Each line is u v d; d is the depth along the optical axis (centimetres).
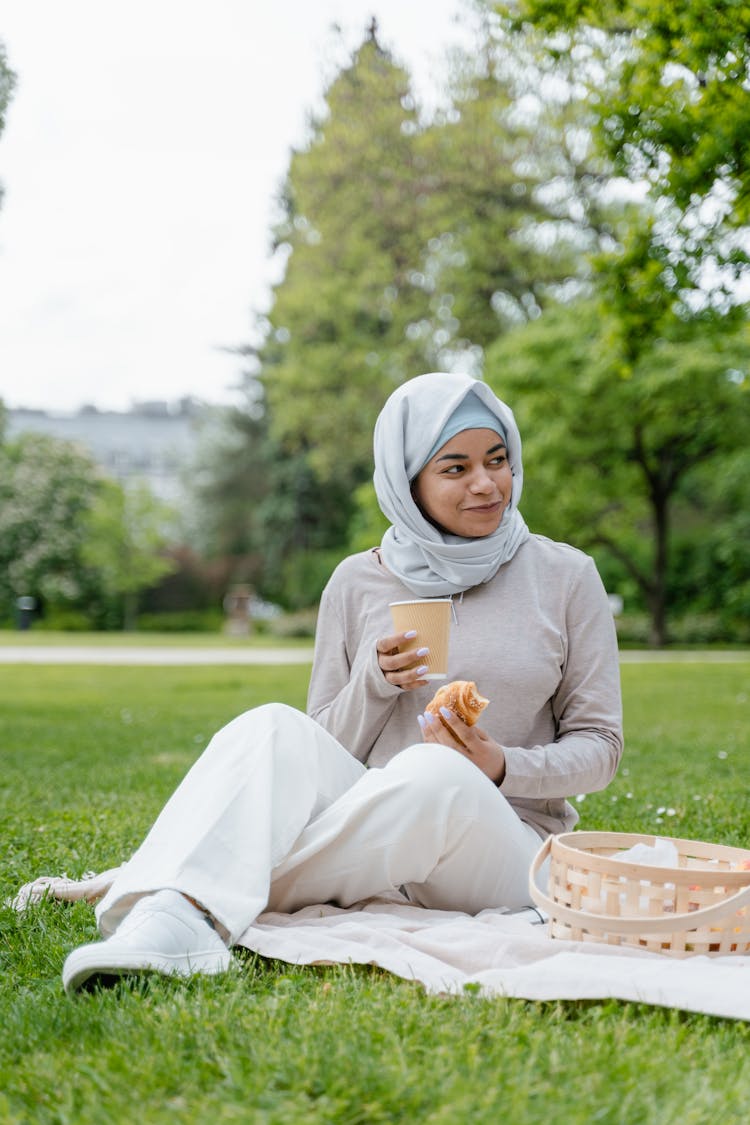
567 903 231
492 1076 172
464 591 289
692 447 2508
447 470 287
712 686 1427
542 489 2402
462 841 248
